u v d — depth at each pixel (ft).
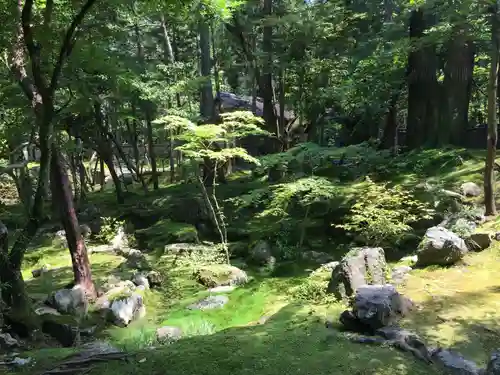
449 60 33.76
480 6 25.86
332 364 9.19
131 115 39.22
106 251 29.78
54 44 15.62
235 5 36.65
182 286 22.77
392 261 21.21
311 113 41.32
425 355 10.02
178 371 9.13
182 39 55.62
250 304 18.88
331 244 26.71
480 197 24.12
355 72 41.98
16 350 14.01
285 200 26.99
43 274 24.89
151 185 51.65
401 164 31.17
